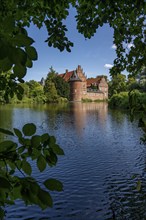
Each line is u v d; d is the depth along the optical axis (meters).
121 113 44.06
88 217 8.17
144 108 2.07
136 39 4.58
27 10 4.25
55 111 51.19
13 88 2.83
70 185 10.63
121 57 4.91
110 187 10.48
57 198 9.39
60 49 4.42
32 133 1.35
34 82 97.50
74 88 110.00
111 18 4.41
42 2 4.25
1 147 1.33
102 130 25.77
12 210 8.39
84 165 13.50
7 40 0.95
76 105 77.75
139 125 2.07
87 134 23.55
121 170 12.66
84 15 4.61
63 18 4.53
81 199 9.36
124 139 20.84
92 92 115.12
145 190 10.07
